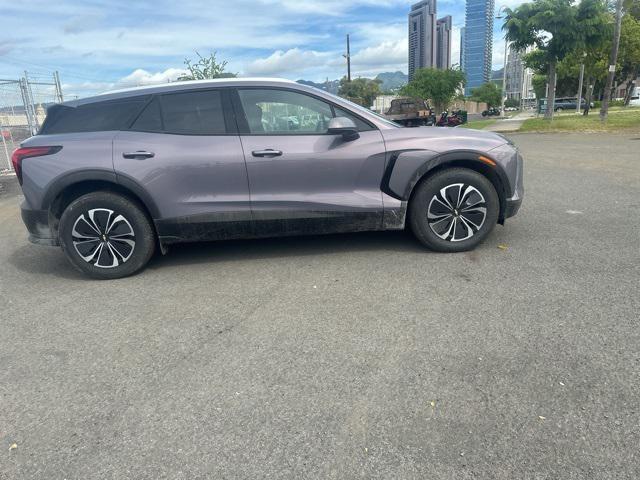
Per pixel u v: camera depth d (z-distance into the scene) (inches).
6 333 139.2
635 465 80.0
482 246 192.9
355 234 217.2
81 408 102.3
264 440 90.3
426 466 82.1
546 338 119.7
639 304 135.0
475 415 93.7
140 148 172.6
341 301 148.3
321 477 81.1
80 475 84.0
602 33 904.9
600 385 100.3
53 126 180.2
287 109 179.8
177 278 176.4
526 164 434.6
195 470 84.0
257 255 196.5
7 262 210.8
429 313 136.9
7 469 86.0
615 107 2133.4
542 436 87.4
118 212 175.0
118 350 125.9
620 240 193.0
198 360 119.0
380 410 96.7
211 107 178.9
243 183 175.5
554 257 176.4
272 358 118.0
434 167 181.2
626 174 349.4
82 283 178.2
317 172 177.0
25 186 175.0
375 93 3363.7
